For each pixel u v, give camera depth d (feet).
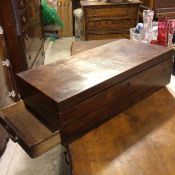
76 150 2.41
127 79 2.78
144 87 3.13
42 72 2.73
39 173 4.29
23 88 2.66
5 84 5.09
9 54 5.53
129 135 2.62
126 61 2.97
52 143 2.33
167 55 3.25
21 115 2.61
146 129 2.72
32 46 6.75
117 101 2.80
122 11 9.43
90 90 2.39
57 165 4.44
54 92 2.31
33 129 2.40
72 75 2.64
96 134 2.61
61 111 2.21
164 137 2.60
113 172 2.18
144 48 3.40
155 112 3.00
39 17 8.23
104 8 9.27
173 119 2.89
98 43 5.34
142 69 2.93
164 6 8.52
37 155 2.27
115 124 2.77
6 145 4.91
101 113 2.66
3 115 2.63
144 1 9.27
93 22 9.53
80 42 5.46
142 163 2.27
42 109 2.47
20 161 4.56
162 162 2.28
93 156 2.35
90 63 2.95
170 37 4.65
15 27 5.32
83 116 2.45
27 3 6.13
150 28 5.26
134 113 2.96
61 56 9.95
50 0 10.87
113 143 2.51
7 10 5.10
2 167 4.43
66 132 2.37
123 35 9.96
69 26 12.26
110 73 2.66
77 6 12.06
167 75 3.46
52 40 11.84
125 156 2.35
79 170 2.20
